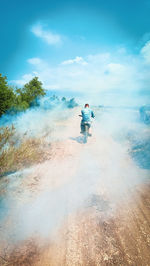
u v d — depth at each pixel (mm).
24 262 1782
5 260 1797
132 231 2156
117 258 1792
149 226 2227
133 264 1713
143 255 1810
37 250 1929
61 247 1965
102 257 1814
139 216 2428
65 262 1777
